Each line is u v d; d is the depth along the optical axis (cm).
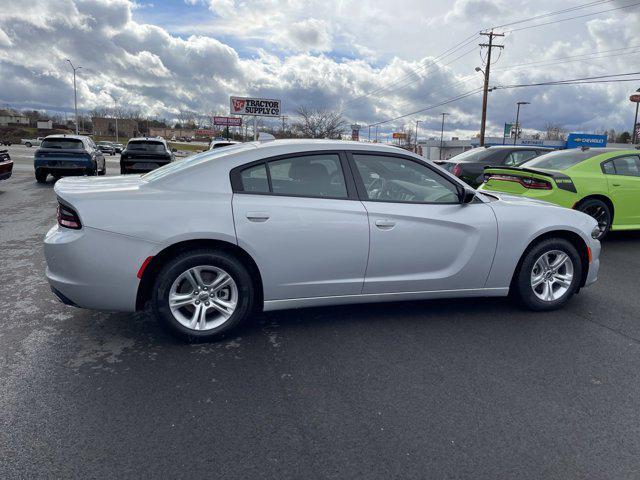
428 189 415
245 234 356
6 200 1123
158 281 349
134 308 353
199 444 247
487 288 431
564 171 738
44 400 284
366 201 389
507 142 5575
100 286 342
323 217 372
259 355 350
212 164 368
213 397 292
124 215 340
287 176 377
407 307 457
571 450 248
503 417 277
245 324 407
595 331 407
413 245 398
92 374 316
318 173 384
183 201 350
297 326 405
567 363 346
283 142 395
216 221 350
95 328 391
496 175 784
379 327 407
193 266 354
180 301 359
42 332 382
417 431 262
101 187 365
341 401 291
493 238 419
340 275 386
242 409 280
